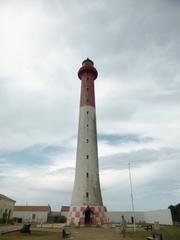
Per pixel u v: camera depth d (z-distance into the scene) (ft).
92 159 173.47
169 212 204.23
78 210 155.94
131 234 99.40
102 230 118.73
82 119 188.24
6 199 228.22
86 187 163.12
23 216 283.79
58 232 109.81
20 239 81.51
